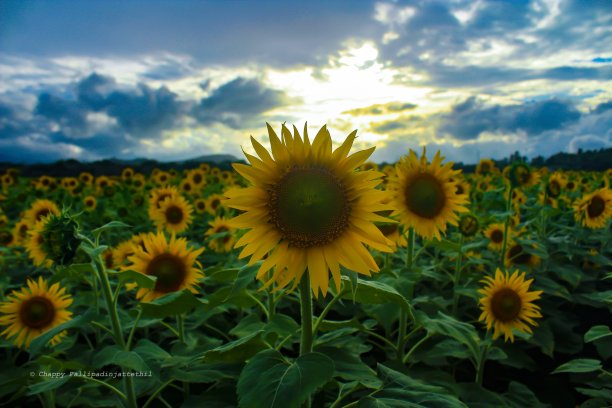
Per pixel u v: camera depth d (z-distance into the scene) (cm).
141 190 400
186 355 88
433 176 118
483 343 99
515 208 212
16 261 183
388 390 58
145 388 87
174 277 106
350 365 68
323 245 63
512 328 104
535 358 139
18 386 95
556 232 221
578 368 88
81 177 514
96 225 242
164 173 489
